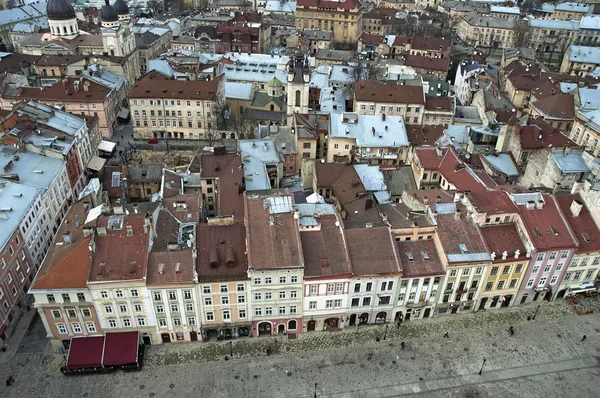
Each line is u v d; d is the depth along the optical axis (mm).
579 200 97250
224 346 87500
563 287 97438
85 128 135625
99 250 81000
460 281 90062
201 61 196875
